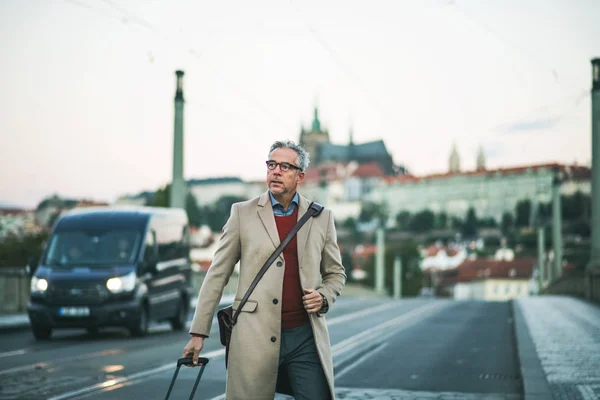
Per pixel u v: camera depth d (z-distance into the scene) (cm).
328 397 418
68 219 1673
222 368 1101
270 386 413
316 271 427
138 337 1595
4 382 935
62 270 1568
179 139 2531
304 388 414
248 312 417
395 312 2786
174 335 1691
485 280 15338
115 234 1633
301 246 427
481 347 1466
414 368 1139
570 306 2775
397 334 1769
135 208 1755
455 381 1002
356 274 16225
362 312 2783
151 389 898
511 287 15212
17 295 2144
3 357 1217
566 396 796
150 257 1653
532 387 859
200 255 16925
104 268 1570
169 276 1758
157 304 1673
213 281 426
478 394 893
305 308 413
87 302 1528
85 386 907
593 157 2791
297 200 441
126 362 1154
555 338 1485
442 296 15888
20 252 4206
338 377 1035
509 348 1448
